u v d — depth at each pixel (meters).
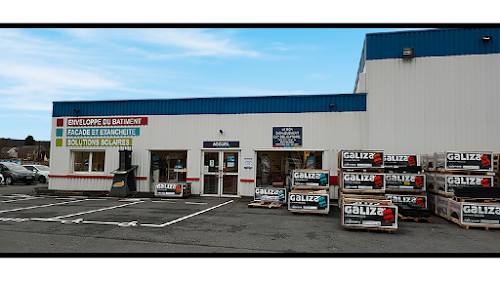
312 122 14.03
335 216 10.12
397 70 13.52
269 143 14.38
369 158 10.64
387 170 11.29
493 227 8.23
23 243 6.43
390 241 6.97
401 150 13.16
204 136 15.10
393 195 10.57
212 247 6.26
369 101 13.61
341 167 10.80
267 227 8.26
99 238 6.89
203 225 8.37
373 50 13.82
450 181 9.67
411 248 6.40
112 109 16.12
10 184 22.98
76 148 16.33
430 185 10.99
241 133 14.72
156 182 15.43
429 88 13.18
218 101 15.10
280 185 13.14
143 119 15.79
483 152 9.60
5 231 7.48
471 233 7.89
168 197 14.44
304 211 10.37
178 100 15.53
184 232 7.52
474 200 8.66
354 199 8.28
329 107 13.91
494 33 12.80
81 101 16.45
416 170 10.64
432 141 12.95
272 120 14.45
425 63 13.30
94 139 16.17
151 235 7.19
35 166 25.98
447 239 7.23
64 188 16.19
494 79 12.68
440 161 10.21
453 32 13.19
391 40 13.68
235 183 14.66
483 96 12.72
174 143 15.37
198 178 14.98
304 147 14.02
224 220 9.12
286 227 8.30
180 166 15.38
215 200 13.70
